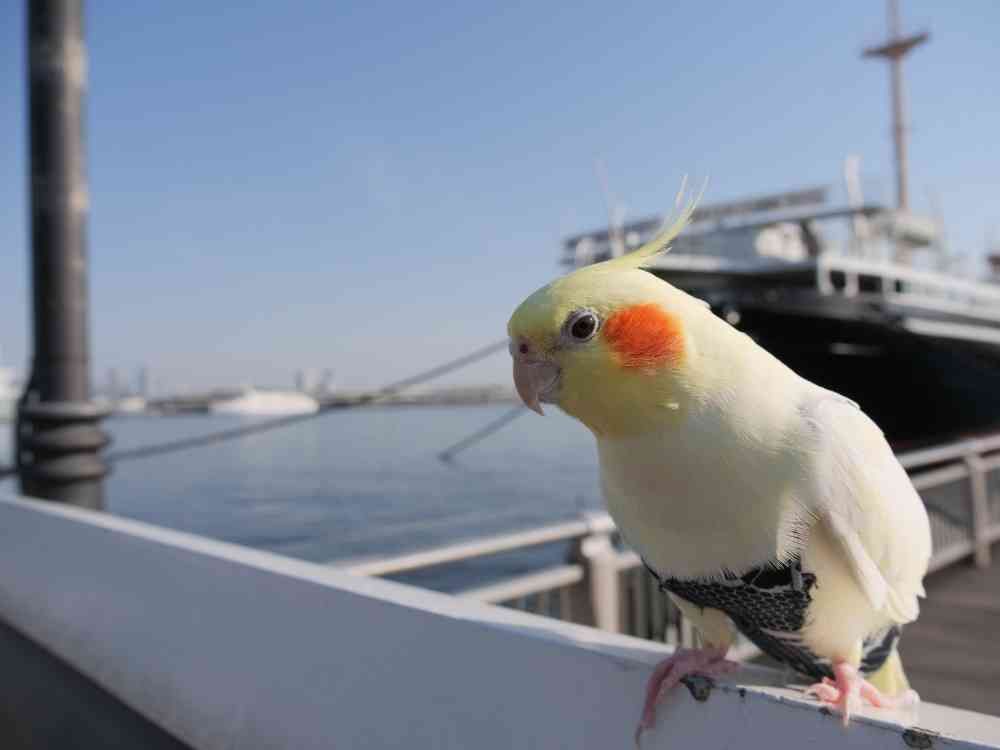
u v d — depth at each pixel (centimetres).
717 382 14
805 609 15
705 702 14
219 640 25
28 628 39
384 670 19
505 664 17
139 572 29
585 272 15
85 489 48
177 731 27
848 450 14
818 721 13
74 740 27
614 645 16
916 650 43
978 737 11
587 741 15
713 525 14
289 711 22
